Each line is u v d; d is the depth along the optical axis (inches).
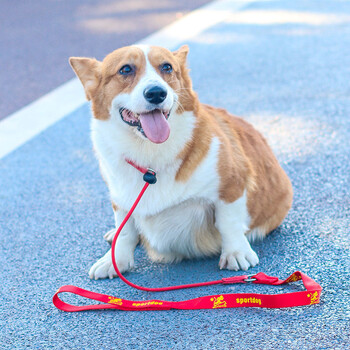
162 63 126.9
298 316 106.9
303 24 411.5
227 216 131.5
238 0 526.9
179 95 126.9
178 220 132.0
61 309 117.9
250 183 135.8
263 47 355.3
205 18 452.1
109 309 117.5
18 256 146.0
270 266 129.5
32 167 209.0
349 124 219.5
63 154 219.1
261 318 107.7
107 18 482.0
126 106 123.9
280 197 147.6
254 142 147.6
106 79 129.6
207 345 100.8
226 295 112.6
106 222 162.4
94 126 134.6
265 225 144.9
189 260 140.0
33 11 533.0
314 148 199.8
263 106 249.6
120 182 130.9
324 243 136.6
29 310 119.7
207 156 127.2
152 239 135.4
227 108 250.7
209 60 334.3
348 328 101.5
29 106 278.4
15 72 338.3
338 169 180.7
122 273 133.7
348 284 116.4
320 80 280.5
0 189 192.2
